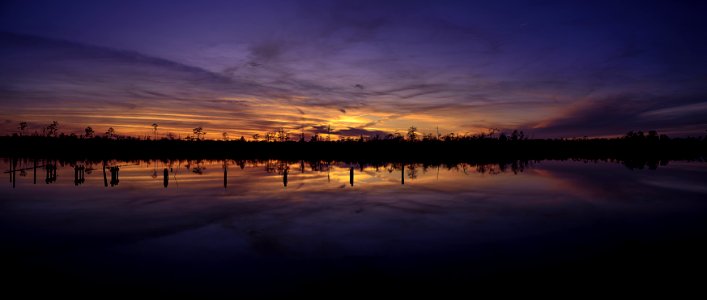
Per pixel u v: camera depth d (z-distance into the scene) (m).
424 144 111.38
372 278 8.16
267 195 20.17
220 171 37.78
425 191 21.98
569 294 7.30
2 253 9.91
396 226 12.91
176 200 18.44
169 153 89.75
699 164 55.59
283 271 8.59
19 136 116.00
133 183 25.80
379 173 35.94
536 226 12.94
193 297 7.23
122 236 11.56
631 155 99.38
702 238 11.35
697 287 7.62
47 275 8.34
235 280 8.06
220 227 12.75
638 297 7.17
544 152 110.62
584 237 11.47
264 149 102.69
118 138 120.88
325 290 7.55
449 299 7.11
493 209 16.19
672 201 18.72
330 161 62.34
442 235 11.69
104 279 8.09
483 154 92.75
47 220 13.84
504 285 7.76
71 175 31.72
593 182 27.70
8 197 19.31
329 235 11.68
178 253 9.91
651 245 10.62
